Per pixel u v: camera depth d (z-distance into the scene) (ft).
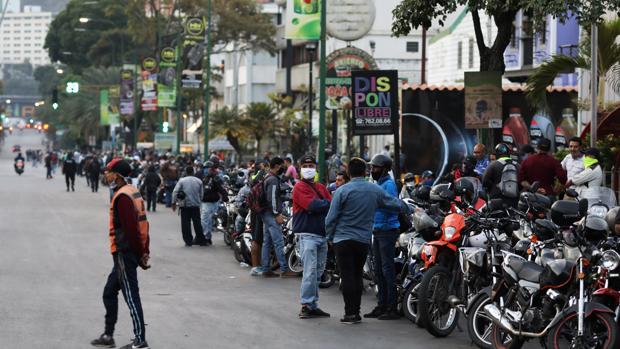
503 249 65.98
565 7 87.35
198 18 290.15
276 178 97.91
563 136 157.48
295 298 84.02
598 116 120.37
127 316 73.36
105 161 347.97
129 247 61.62
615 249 57.47
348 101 167.94
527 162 96.17
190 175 128.88
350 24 185.37
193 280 94.99
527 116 157.58
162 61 309.01
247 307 78.59
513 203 93.56
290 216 104.01
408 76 321.11
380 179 76.33
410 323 72.43
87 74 557.74
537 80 126.52
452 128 155.22
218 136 281.95
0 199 236.22
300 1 132.26
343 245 71.41
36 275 95.66
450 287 67.41
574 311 54.65
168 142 331.16
